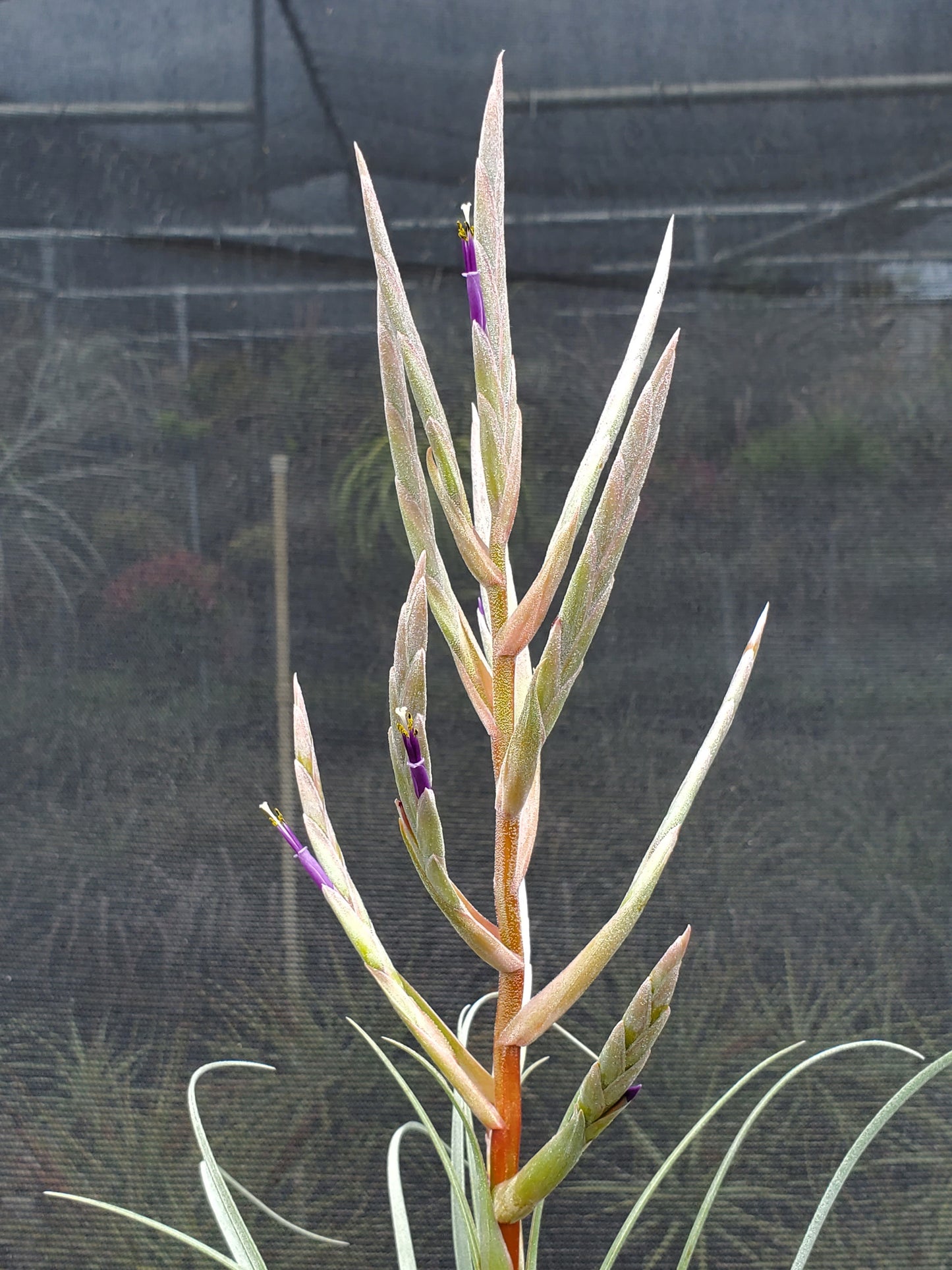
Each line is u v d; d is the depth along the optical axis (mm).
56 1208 792
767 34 973
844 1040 844
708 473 933
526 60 966
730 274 955
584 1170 821
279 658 894
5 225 918
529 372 938
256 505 912
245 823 869
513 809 337
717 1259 800
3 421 897
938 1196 812
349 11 953
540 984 847
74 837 855
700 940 865
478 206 352
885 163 962
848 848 879
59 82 935
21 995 826
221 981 841
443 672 879
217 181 939
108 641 885
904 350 946
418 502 353
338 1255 798
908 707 901
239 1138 813
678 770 893
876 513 928
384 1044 834
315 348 935
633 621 913
